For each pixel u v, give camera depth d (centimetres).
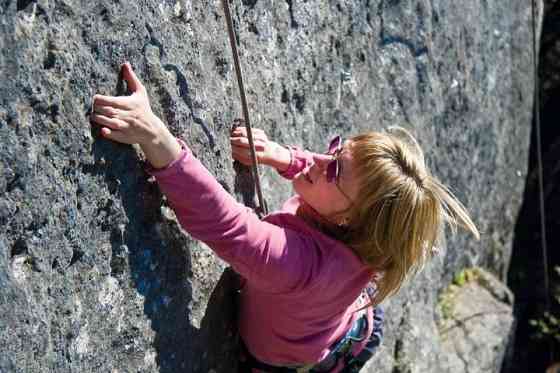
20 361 128
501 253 507
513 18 454
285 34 233
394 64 319
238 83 182
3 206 125
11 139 125
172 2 167
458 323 418
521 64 482
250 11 211
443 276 428
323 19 257
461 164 409
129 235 156
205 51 180
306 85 248
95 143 143
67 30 136
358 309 180
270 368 190
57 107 134
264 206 192
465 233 439
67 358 141
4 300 125
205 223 155
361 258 171
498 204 484
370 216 163
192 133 170
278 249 160
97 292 149
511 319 443
